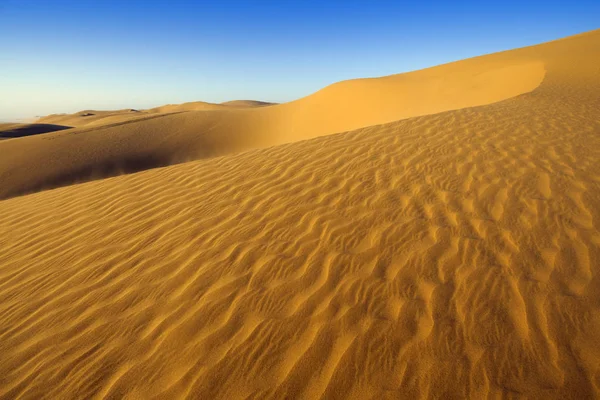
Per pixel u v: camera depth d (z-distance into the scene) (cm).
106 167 2194
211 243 356
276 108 3594
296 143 667
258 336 236
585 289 244
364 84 3322
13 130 4806
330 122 2966
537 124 616
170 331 250
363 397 191
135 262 343
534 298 241
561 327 218
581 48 2488
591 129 570
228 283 292
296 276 291
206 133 2966
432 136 589
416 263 288
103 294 302
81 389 216
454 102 2145
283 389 200
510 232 315
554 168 428
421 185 420
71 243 406
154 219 431
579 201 352
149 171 656
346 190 432
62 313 287
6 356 249
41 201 592
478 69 2773
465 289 256
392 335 225
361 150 561
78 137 2505
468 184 409
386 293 261
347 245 324
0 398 216
